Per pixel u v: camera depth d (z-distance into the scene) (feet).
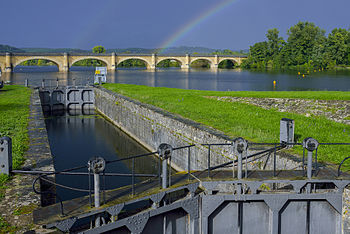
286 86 231.71
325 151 44.34
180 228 33.91
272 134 55.57
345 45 399.44
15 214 27.86
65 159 80.79
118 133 106.83
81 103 154.51
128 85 162.40
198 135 59.62
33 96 118.21
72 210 27.48
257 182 33.24
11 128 60.13
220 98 100.42
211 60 536.42
